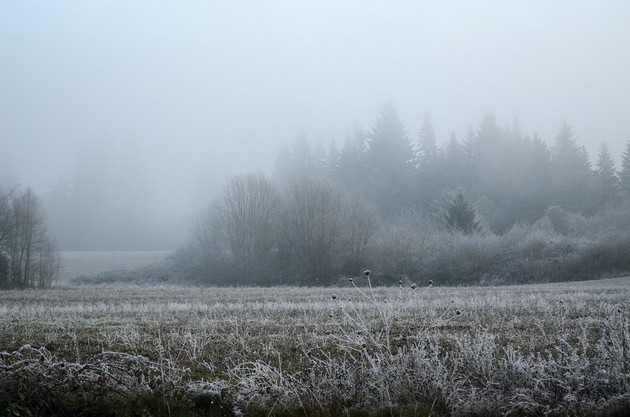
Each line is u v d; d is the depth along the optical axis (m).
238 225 55.00
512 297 24.70
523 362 8.52
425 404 7.91
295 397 7.91
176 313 19.83
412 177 92.00
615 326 9.48
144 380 8.43
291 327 15.36
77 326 15.97
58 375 8.22
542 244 50.19
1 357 8.93
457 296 25.86
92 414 7.80
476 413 7.66
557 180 86.00
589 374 8.13
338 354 10.89
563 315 16.41
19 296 30.88
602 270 45.78
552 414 7.62
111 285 46.28
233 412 7.70
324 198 54.25
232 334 13.12
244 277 53.28
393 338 12.53
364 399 8.02
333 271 51.94
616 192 86.19
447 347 11.26
